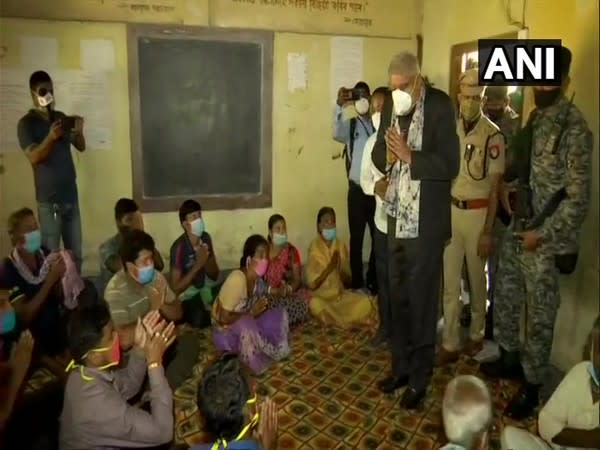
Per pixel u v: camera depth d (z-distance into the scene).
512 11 3.07
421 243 2.34
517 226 2.49
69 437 1.67
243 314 2.95
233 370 1.33
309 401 2.56
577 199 2.24
